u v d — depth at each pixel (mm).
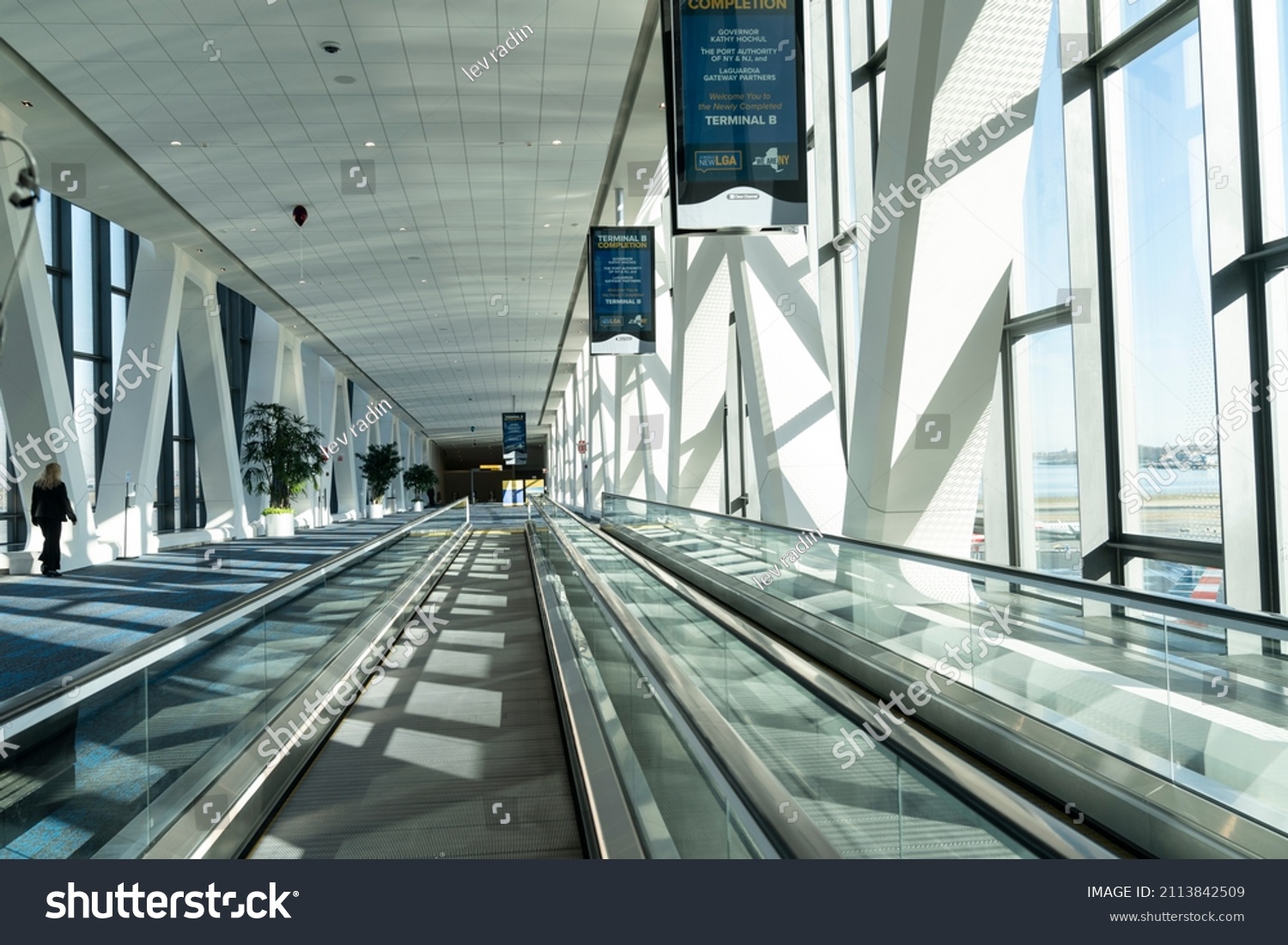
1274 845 3457
